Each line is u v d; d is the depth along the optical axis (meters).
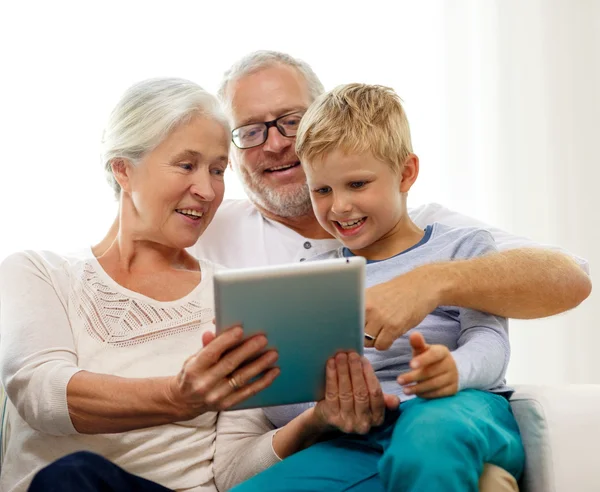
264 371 1.21
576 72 2.88
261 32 2.70
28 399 1.38
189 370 1.18
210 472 1.50
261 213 1.94
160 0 2.63
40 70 2.55
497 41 2.83
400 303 1.31
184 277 1.61
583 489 1.26
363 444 1.30
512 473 1.25
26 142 2.53
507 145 2.84
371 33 2.76
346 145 1.50
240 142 1.87
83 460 1.08
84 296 1.52
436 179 2.80
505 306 1.43
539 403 1.31
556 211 2.85
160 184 1.52
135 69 2.61
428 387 1.21
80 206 2.54
